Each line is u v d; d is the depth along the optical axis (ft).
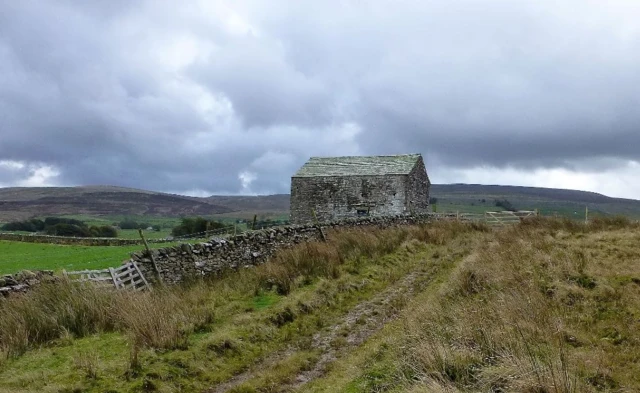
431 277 45.37
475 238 69.82
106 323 29.30
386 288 41.86
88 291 31.09
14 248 92.73
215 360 25.68
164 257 41.39
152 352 25.16
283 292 39.45
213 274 45.73
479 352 22.13
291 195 118.01
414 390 18.84
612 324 27.17
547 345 23.00
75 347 26.08
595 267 37.29
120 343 26.73
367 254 54.75
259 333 29.78
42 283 31.22
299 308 34.55
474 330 24.12
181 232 134.10
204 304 35.17
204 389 22.93
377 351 25.59
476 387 19.30
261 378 23.85
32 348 25.88
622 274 35.68
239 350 27.30
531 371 18.90
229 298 37.76
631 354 23.25
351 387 21.66
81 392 21.18
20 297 29.04
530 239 53.78
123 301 30.71
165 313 30.19
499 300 29.07
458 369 20.84
